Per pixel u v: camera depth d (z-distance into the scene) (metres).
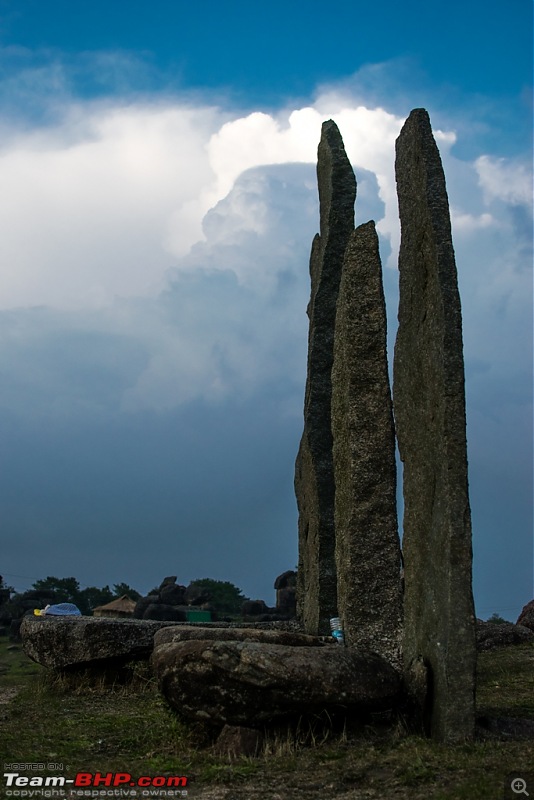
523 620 20.59
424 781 7.57
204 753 9.03
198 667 9.18
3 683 17.69
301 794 7.59
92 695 13.98
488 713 10.59
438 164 10.15
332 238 16.52
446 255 9.66
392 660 10.33
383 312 11.28
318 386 16.17
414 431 10.07
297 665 9.07
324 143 17.33
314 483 15.62
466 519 9.04
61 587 60.50
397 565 10.64
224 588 59.84
